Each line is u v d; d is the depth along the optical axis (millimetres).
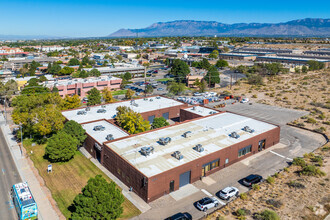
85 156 57031
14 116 64125
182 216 35781
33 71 163000
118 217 34656
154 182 40562
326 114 86750
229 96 110688
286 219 36281
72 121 58344
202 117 69375
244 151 56000
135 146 51344
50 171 49969
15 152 59375
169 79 160875
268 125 64625
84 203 31922
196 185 45844
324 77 146000
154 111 78875
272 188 44438
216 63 198625
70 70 174500
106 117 71438
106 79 129125
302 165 52000
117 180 47406
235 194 42406
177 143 52906
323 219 36656
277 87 127500
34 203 35938
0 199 41688
